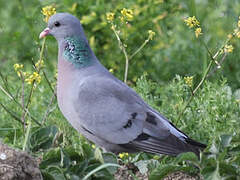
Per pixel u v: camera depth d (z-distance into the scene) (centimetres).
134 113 1049
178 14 1644
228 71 1541
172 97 1314
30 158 906
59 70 1103
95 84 1056
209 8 1714
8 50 1639
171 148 1021
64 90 1082
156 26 1598
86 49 1093
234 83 1528
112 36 1555
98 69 1092
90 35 1572
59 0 1636
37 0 1620
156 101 1331
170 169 990
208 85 1200
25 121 1228
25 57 1611
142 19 1566
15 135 1119
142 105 1067
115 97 1053
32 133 1072
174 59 1584
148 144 1036
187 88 1262
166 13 1622
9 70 1503
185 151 1012
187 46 1598
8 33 1655
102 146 1086
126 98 1058
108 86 1058
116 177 1057
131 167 1084
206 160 976
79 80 1070
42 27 1435
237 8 1700
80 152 1078
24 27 1652
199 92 1240
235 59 1549
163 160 1086
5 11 1709
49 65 1469
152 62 1587
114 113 1045
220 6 1716
